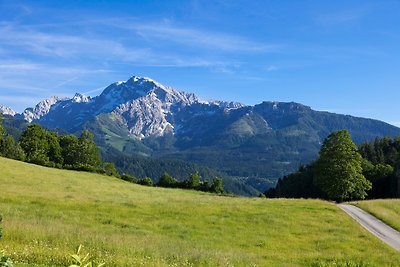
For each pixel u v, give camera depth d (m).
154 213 42.16
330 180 72.31
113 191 61.03
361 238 36.88
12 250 17.98
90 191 57.47
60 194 48.84
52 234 23.08
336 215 46.62
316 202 56.31
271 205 51.47
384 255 29.45
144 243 24.62
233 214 44.38
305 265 25.22
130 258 19.27
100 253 19.64
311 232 38.62
